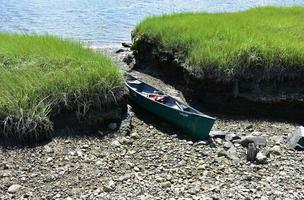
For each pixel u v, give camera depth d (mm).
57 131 14508
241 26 22125
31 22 39438
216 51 18031
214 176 12398
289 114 17453
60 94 14750
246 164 13148
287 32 21391
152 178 12172
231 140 14844
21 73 15406
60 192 11391
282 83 17781
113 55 27328
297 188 11820
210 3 51344
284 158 13641
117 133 14898
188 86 18438
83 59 16703
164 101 16844
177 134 15312
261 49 17844
